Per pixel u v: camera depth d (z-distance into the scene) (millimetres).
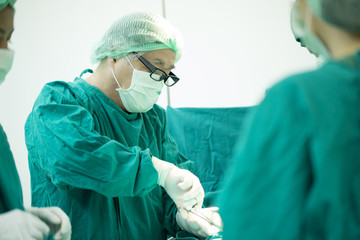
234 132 2012
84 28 2076
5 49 926
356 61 554
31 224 839
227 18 2107
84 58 2082
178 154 1672
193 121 2035
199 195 1291
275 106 553
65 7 2061
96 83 1443
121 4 2104
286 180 515
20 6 2010
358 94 522
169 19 2135
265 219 526
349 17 555
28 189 2076
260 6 2080
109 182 1104
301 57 2078
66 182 1117
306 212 502
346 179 496
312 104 516
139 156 1189
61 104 1221
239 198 551
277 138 536
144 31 1357
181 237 1433
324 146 497
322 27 619
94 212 1239
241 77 2133
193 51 2143
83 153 1107
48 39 2051
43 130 1176
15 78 2021
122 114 1427
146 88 1393
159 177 1261
